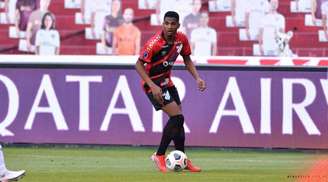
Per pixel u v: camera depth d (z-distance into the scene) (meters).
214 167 27.86
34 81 36.22
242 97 35.41
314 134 35.22
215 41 46.62
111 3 47.22
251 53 46.78
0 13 47.69
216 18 47.03
